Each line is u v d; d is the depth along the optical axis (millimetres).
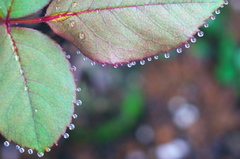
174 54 699
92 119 574
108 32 192
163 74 701
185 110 687
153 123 667
